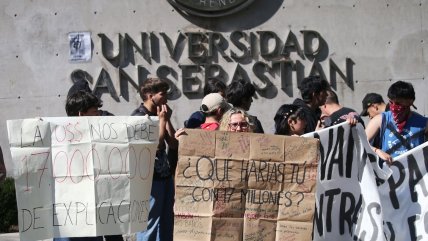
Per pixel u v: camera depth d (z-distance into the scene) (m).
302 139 6.79
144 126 6.63
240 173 6.74
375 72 13.83
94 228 6.42
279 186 6.79
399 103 7.96
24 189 6.27
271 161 6.77
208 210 6.72
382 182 7.51
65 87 13.48
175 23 13.51
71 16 13.51
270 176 6.77
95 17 13.50
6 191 11.94
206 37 13.47
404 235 7.58
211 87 9.15
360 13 13.81
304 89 8.63
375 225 7.33
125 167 6.54
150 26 13.50
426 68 13.89
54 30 13.51
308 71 13.64
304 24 13.69
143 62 13.47
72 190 6.39
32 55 13.50
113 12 13.50
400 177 7.55
